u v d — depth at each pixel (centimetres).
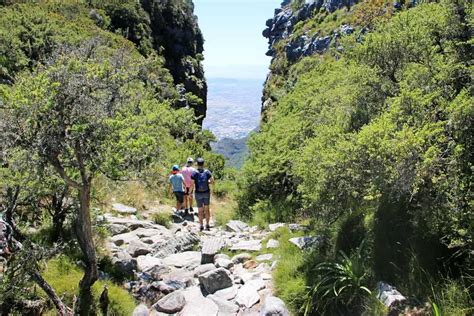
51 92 491
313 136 1140
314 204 746
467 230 516
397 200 632
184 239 978
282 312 586
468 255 540
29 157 524
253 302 647
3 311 521
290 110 1730
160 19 5862
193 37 6650
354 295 577
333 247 707
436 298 514
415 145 532
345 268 609
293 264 703
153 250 909
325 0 5597
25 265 529
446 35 723
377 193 577
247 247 900
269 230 1077
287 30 6506
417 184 552
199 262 864
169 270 816
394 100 657
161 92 1750
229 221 1222
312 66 3216
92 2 4666
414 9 886
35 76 536
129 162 569
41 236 729
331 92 1095
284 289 645
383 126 571
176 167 1316
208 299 676
